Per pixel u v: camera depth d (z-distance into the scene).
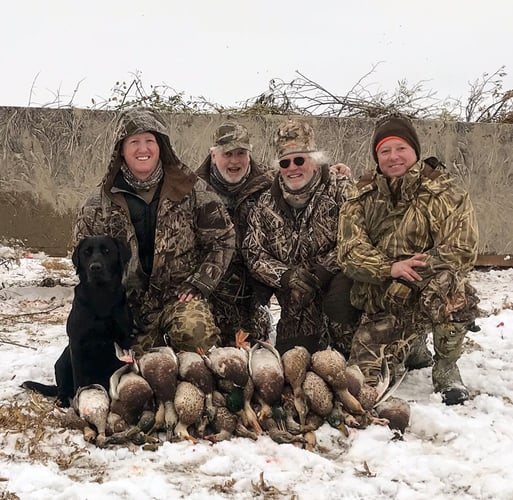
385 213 3.68
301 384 3.11
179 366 3.11
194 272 3.84
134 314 3.81
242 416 3.08
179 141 7.59
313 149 3.92
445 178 3.64
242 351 3.17
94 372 3.45
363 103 8.38
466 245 3.51
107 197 3.70
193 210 3.81
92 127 7.55
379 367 3.61
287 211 4.02
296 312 4.00
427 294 3.49
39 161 7.52
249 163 4.28
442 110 8.65
